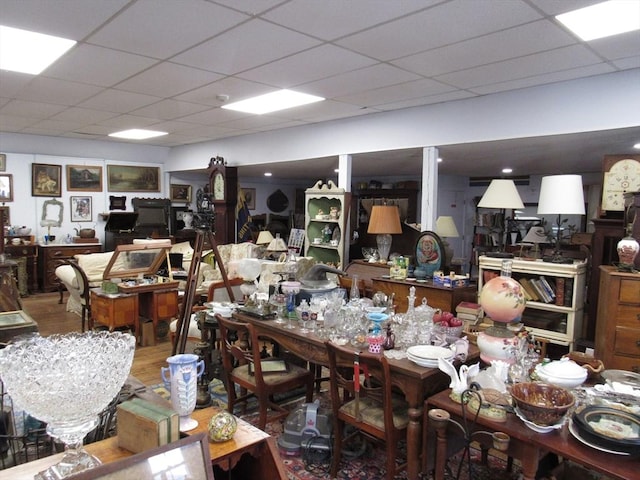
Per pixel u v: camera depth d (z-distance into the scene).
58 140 7.22
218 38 2.63
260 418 2.65
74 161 7.44
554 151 4.48
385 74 3.27
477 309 3.01
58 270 5.94
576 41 2.55
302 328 2.72
